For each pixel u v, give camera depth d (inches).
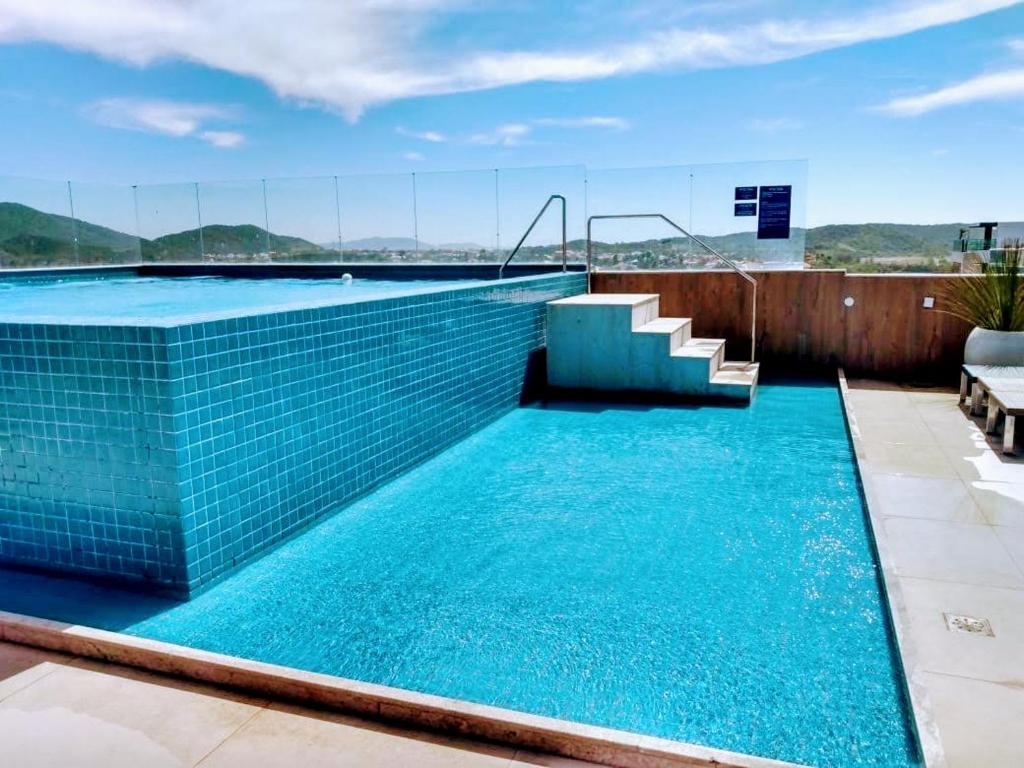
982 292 243.9
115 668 90.6
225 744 74.9
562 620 101.6
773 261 301.4
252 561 122.8
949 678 81.9
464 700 81.5
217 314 115.9
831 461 174.6
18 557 121.3
